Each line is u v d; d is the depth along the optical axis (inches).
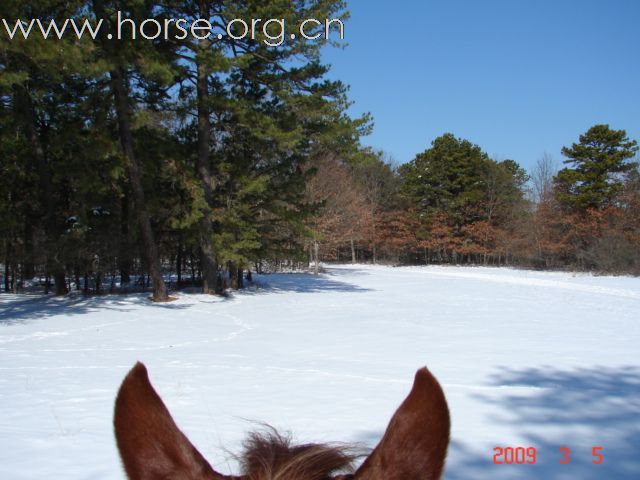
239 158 1060.5
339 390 325.4
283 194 1069.1
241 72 1015.6
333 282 1432.1
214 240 970.7
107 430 240.7
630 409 282.2
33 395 312.8
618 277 1541.6
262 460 38.4
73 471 190.4
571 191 1881.2
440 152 2474.2
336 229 1909.4
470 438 232.5
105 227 1086.4
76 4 713.6
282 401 297.4
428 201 2549.2
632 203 1657.2
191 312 795.4
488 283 1395.2
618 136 1796.3
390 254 2714.1
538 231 1953.7
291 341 536.7
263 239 1095.6
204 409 279.6
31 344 522.3
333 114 982.4
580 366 404.5
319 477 37.3
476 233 2348.7
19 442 222.1
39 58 596.1
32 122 979.3
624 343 513.3
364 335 573.3
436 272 1950.1
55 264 1000.9
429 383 40.2
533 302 930.1
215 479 37.9
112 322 685.9
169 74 732.7
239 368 398.9
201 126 994.1
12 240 1144.2
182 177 918.4
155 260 925.2
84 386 337.4
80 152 900.6
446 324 658.2
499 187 2393.0
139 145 927.0
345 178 1934.1
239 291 1120.2
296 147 1036.5
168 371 386.9
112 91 846.5
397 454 37.9
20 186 1139.3
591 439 232.1
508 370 390.0
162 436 39.8
